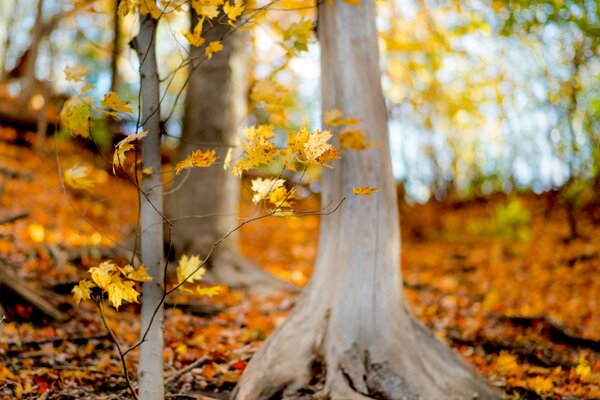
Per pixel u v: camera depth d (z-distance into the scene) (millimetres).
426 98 12688
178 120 17344
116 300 2916
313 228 14312
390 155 4832
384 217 4656
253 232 13500
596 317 8172
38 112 15242
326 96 4836
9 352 4945
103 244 8711
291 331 4480
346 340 4363
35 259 7703
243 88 8789
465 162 15984
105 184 13641
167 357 5098
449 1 9789
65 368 4625
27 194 11219
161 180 3486
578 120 11422
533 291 9594
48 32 15258
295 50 3904
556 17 7277
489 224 13695
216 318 6691
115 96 2863
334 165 4758
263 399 4062
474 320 7441
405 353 4355
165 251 8305
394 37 11320
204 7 3141
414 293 9195
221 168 8516
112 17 15625
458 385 4316
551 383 4723
